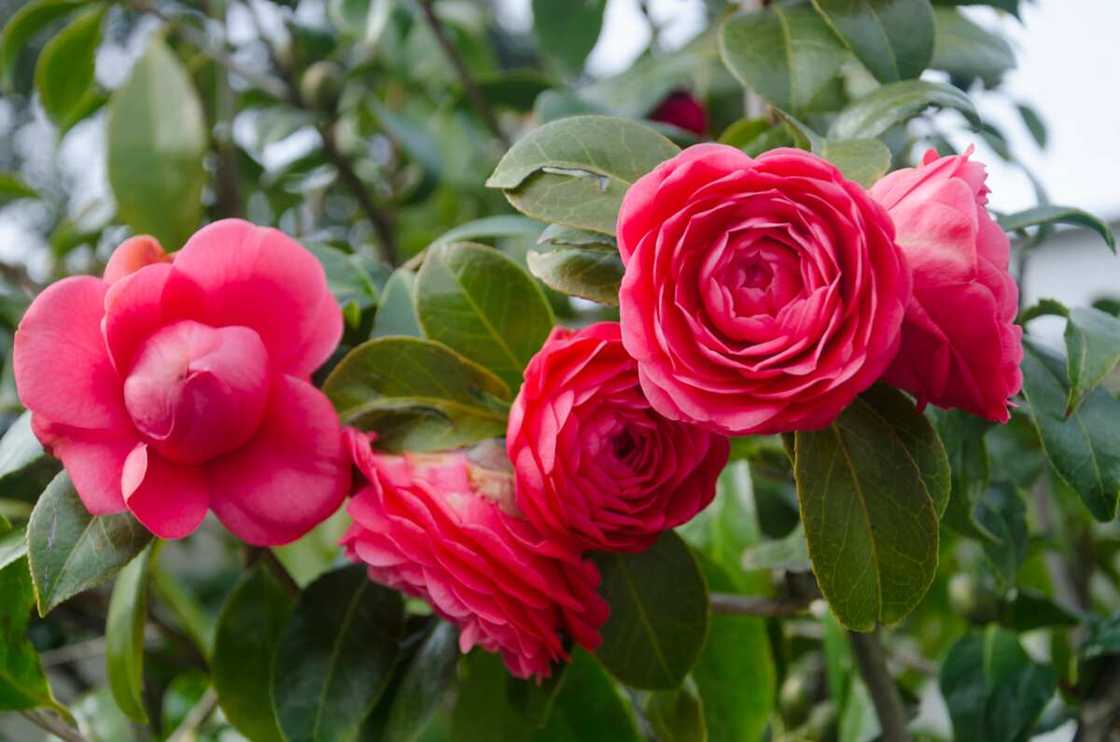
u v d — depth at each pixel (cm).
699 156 61
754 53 79
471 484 66
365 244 137
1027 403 72
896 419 65
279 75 115
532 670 67
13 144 172
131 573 78
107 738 96
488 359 73
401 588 68
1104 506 71
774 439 82
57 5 111
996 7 86
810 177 61
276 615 79
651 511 65
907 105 73
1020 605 87
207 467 64
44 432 63
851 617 64
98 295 64
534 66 175
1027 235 86
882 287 60
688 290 61
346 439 65
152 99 97
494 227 84
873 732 86
